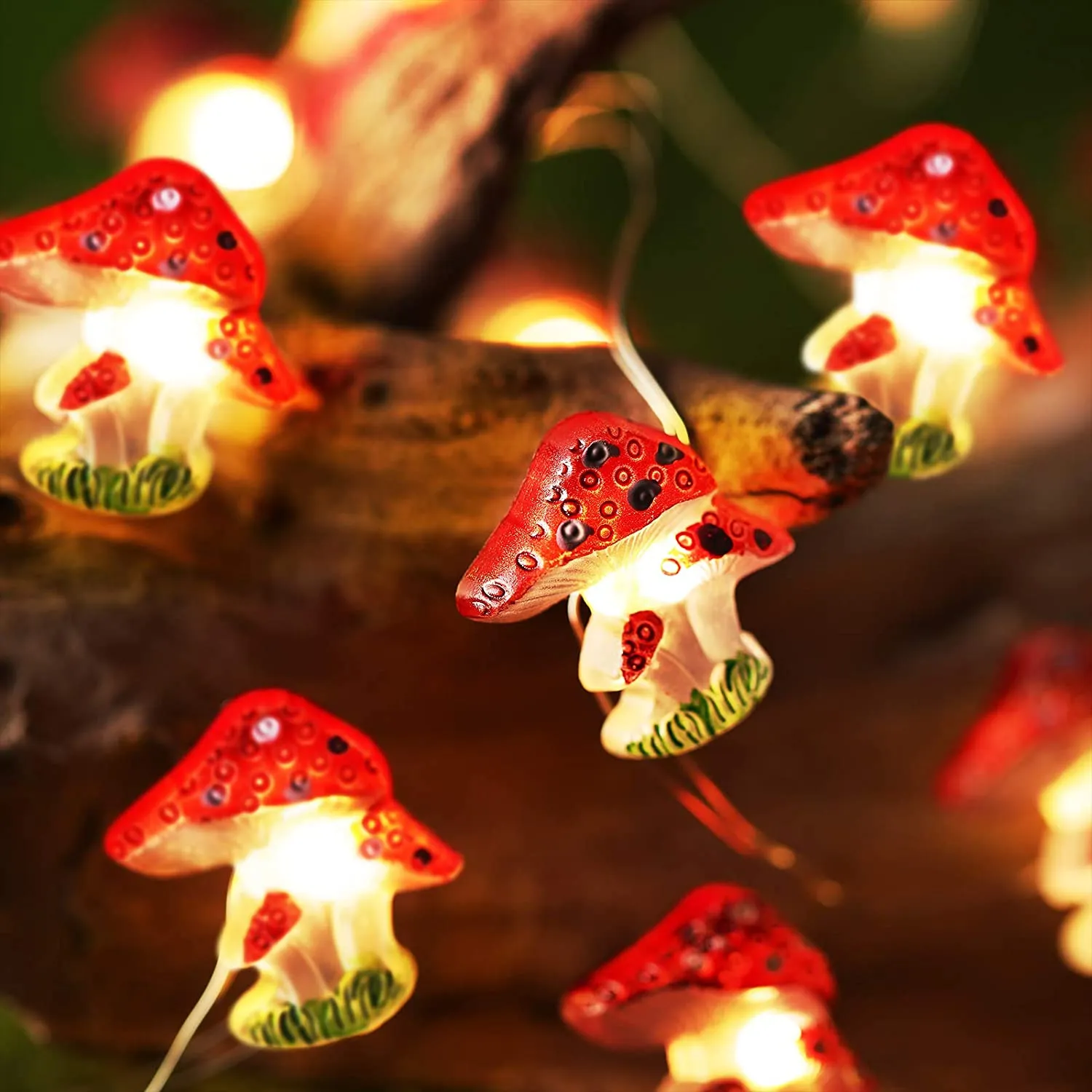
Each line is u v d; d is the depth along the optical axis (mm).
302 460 406
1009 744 441
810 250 380
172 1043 434
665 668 369
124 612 409
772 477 389
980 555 459
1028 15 716
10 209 607
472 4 430
